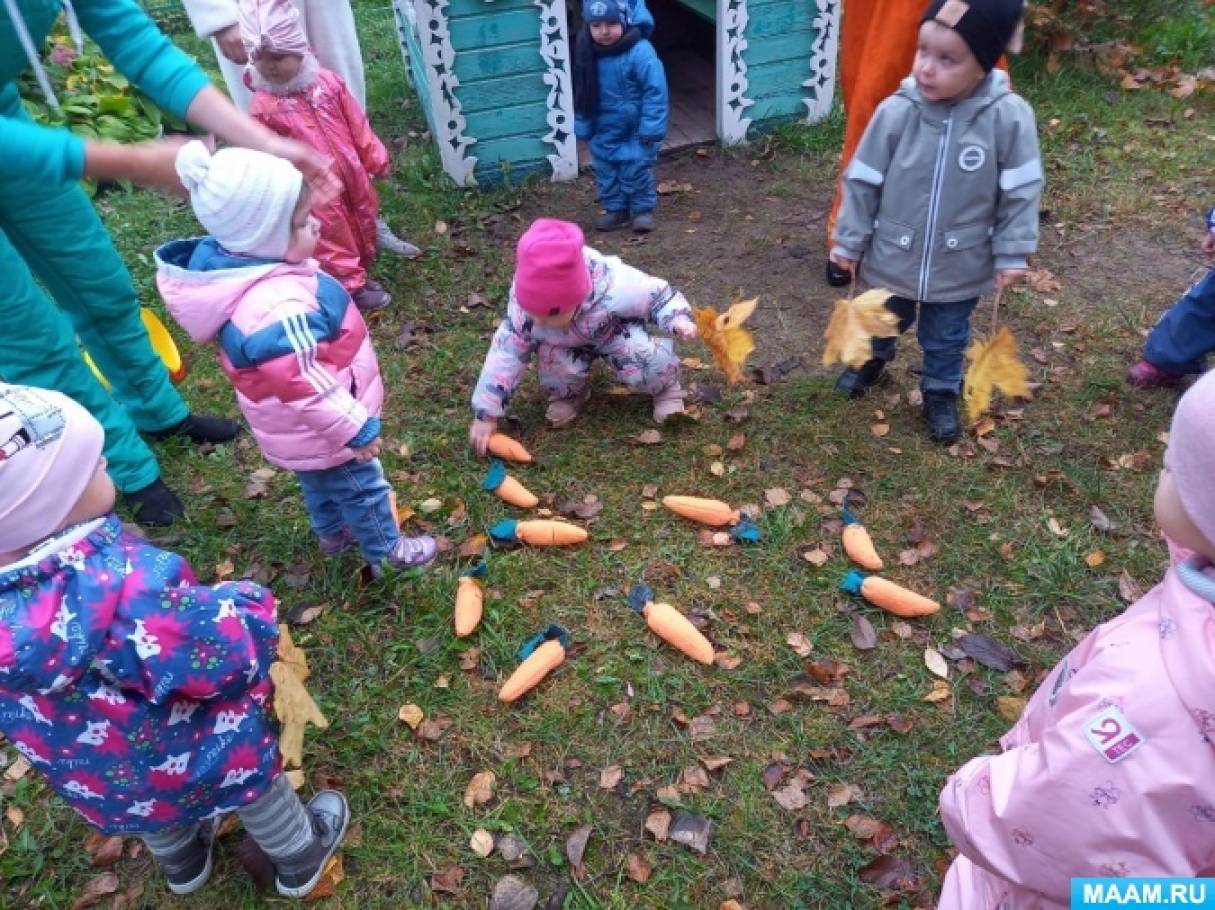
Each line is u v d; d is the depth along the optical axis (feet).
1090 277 14.66
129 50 8.70
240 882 7.77
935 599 9.80
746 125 19.30
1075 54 20.58
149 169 7.52
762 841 7.82
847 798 8.07
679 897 7.49
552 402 12.33
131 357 11.43
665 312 11.14
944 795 5.19
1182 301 11.60
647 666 9.26
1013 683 8.92
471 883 7.71
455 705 9.04
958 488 11.07
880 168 10.37
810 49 18.81
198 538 10.88
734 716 8.80
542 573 10.32
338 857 7.84
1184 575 4.14
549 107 18.01
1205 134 18.26
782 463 11.61
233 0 12.57
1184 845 4.10
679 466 11.66
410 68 22.27
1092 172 17.30
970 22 8.89
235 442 12.46
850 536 10.32
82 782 5.93
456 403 12.91
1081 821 4.23
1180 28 21.58
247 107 14.88
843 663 9.20
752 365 13.33
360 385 8.42
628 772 8.41
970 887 5.75
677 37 24.04
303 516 11.18
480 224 17.19
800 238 16.30
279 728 8.58
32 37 8.55
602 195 16.66
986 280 10.53
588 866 7.75
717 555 10.43
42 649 4.94
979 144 9.68
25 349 9.57
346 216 14.23
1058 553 10.14
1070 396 12.30
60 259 10.25
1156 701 3.99
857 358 8.77
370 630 9.72
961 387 12.31
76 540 5.17
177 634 5.41
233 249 7.48
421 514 11.16
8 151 7.06
